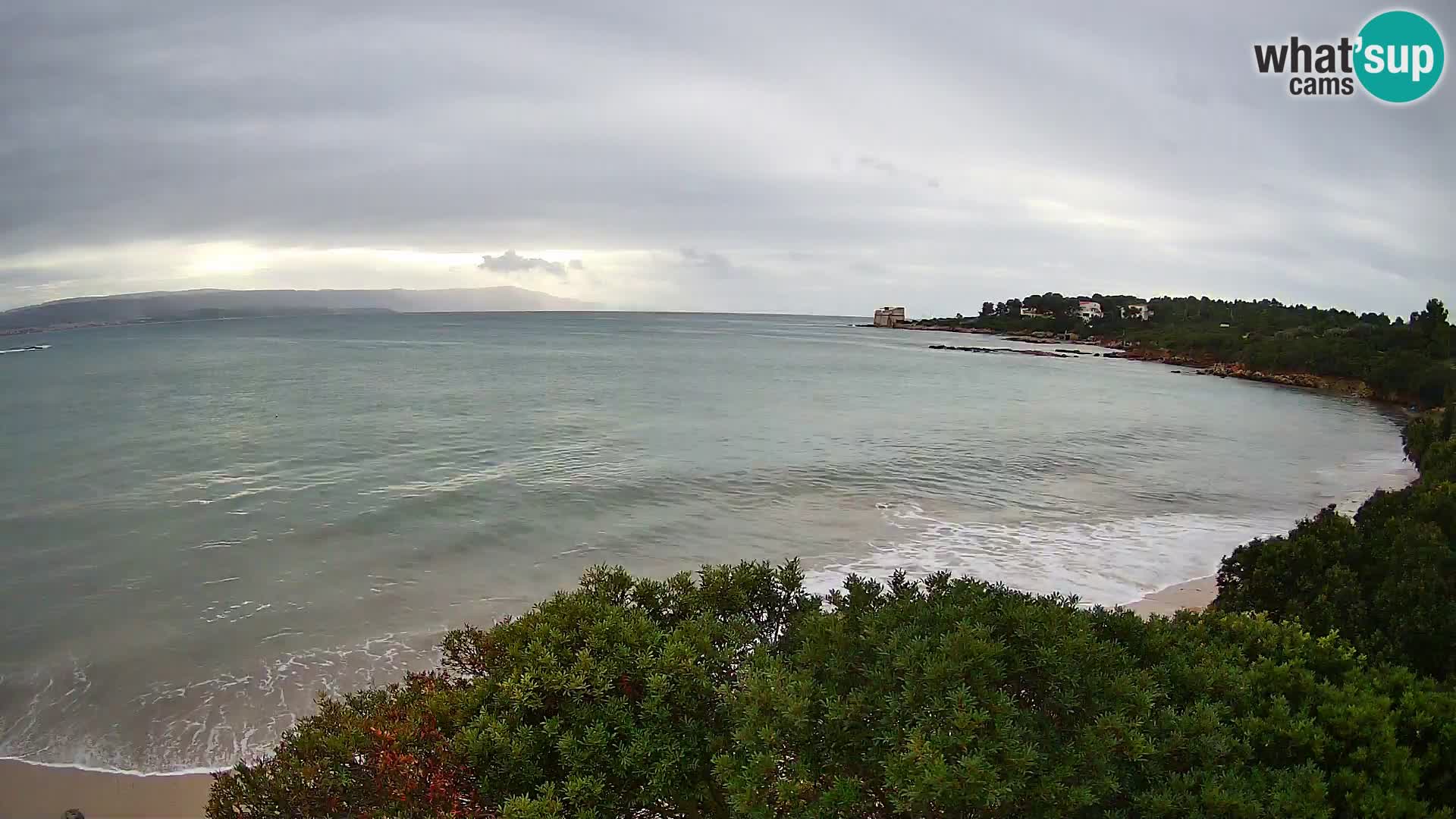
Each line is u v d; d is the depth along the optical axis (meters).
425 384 52.75
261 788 4.82
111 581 14.30
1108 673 4.62
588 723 4.89
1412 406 52.75
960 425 36.53
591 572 6.79
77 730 9.38
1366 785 4.38
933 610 5.27
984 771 3.69
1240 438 34.69
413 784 4.56
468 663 6.05
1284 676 5.29
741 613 6.25
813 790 4.11
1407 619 7.86
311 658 11.20
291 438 30.41
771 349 111.75
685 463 25.33
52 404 41.84
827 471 24.45
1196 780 4.14
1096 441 32.19
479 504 19.95
